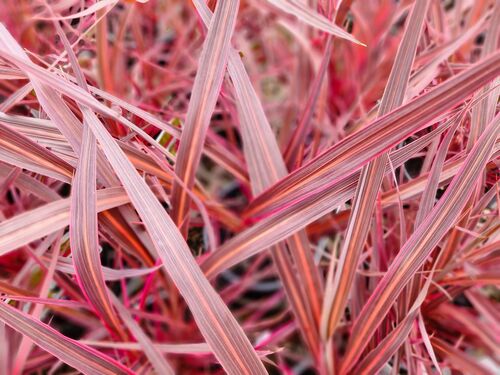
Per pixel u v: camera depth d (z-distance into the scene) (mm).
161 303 622
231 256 538
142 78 732
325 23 529
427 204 526
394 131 493
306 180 525
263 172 571
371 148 499
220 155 625
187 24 754
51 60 617
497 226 560
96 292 516
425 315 613
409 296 562
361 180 512
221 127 731
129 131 595
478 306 593
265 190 544
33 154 516
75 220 490
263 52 823
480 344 606
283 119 719
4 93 650
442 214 507
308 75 736
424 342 564
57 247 532
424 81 597
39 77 470
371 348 583
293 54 777
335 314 551
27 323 492
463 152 566
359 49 759
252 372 486
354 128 633
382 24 759
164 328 653
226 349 482
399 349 584
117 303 557
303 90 726
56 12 604
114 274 548
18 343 566
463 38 620
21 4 651
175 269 476
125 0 542
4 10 649
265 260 700
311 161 522
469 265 566
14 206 619
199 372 628
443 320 613
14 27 649
